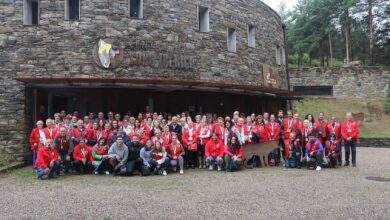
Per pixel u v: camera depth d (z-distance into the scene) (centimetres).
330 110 2759
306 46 3722
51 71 1378
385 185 884
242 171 1141
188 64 1558
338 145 1204
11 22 1377
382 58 3347
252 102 1916
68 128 1123
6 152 1324
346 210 647
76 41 1395
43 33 1384
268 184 902
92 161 1087
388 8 3167
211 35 1658
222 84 1474
